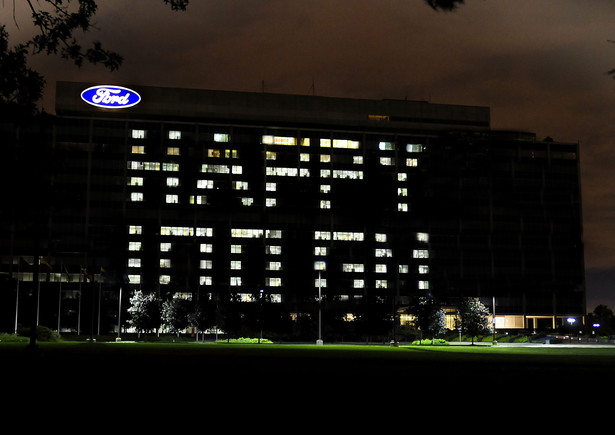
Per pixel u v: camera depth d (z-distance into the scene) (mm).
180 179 175125
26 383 22484
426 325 118750
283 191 179500
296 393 19781
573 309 186250
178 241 172625
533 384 24031
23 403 16953
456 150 187375
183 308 126125
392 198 182875
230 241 175125
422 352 62969
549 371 32781
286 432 12609
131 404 16828
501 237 186250
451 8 16062
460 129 190375
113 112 174750
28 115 22078
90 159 171500
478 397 19031
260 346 81562
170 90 178000
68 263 164750
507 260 185500
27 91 21344
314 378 26047
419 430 12898
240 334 132250
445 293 181250
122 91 174250
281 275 176000
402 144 187250
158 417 14570
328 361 40875
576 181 191625
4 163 30625
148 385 22094
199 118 179375
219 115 179750
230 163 178125
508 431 12820
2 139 30609
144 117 177000
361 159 184875
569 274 187500
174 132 176875
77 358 40250
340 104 186250
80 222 168250
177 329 126688
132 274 168500
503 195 186625
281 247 177250
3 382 22797
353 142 185375
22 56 20812
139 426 13289
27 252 162375
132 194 172375
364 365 36750
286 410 15766
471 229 185375
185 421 13984
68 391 19938
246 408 16109
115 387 21297
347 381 24641
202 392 19875
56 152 33031
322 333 139125
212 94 180250
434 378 26766
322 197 181000
